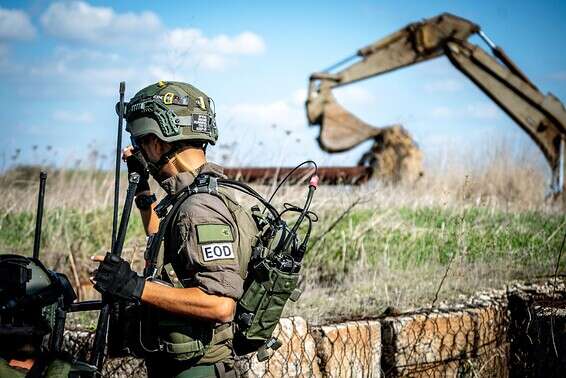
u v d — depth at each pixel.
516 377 5.07
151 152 3.00
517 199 10.91
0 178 8.80
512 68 15.08
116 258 2.71
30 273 2.60
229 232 2.78
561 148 14.89
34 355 2.63
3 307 2.54
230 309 2.72
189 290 2.71
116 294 2.69
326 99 15.19
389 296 5.57
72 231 7.39
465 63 15.35
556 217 8.65
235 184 2.95
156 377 2.91
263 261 2.84
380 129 14.13
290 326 4.24
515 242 6.80
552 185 12.95
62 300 2.69
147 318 2.83
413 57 16.05
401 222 7.37
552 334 4.64
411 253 6.67
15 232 7.57
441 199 8.13
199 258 2.72
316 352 4.34
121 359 4.09
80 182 8.60
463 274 5.88
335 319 4.95
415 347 4.69
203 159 3.03
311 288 6.04
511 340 5.16
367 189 8.46
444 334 4.79
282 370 4.18
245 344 2.91
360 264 6.46
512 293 5.27
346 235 6.95
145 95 2.97
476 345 4.92
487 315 5.00
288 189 7.71
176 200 2.91
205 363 2.84
